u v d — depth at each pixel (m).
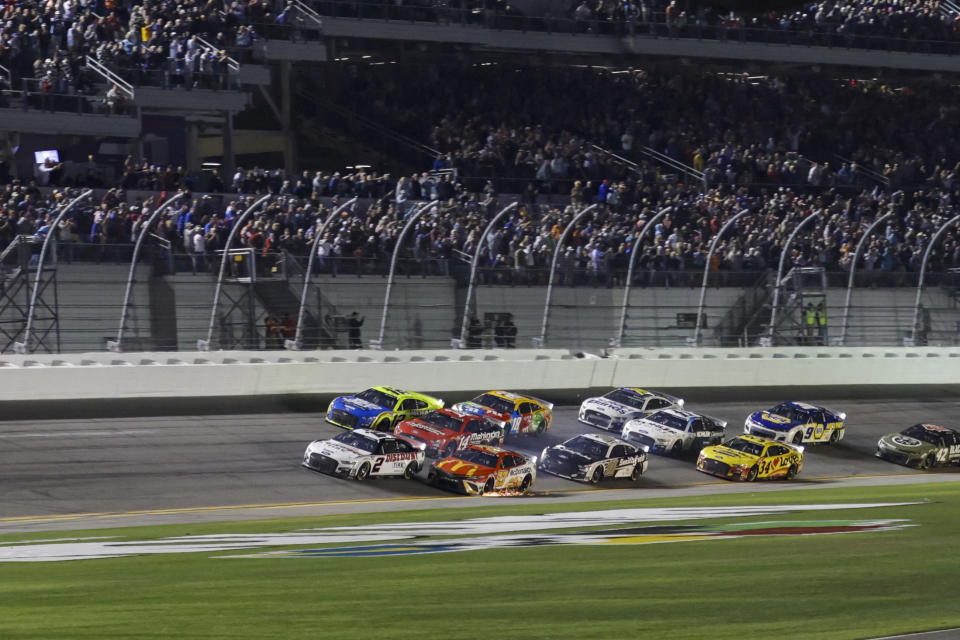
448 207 175.38
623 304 166.00
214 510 93.31
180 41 192.88
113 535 70.88
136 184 168.38
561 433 139.00
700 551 57.62
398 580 48.19
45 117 174.12
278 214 160.88
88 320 136.00
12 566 53.72
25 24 181.12
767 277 175.00
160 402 129.12
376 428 127.56
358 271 153.38
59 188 161.62
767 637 35.62
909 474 136.75
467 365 149.75
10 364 127.94
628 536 64.56
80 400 124.75
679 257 173.88
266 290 147.25
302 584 47.19
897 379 177.62
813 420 145.75
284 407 136.00
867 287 179.00
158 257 141.88
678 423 135.75
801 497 101.12
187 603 42.44
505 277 160.50
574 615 39.59
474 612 40.44
